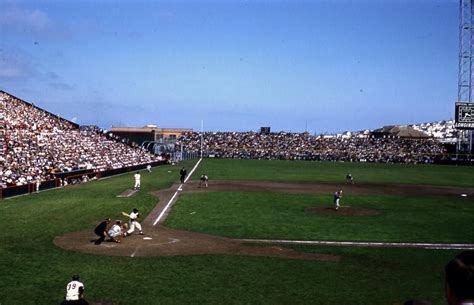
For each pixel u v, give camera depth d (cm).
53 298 1844
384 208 4734
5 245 2747
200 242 2973
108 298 1869
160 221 3712
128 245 2833
